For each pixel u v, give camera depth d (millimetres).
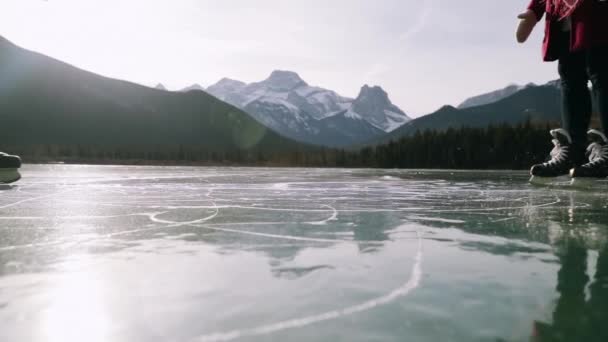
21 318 596
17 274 805
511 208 1985
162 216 1641
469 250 1037
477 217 1646
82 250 1020
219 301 664
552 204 2172
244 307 638
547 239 1181
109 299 671
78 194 2656
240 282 763
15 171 3916
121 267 861
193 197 2504
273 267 871
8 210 1812
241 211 1814
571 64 3387
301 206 2039
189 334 544
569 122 3566
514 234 1271
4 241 1125
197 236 1216
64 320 589
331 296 689
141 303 654
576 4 2943
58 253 986
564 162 3693
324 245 1096
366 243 1122
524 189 3463
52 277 789
